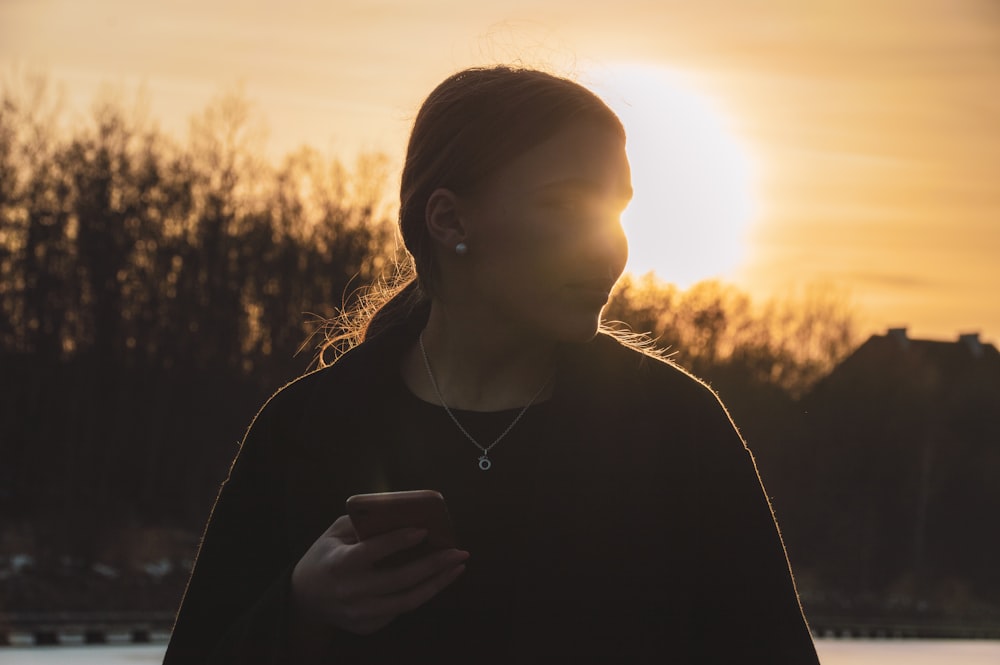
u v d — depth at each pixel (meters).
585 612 2.10
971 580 72.81
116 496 49.47
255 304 52.16
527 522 2.14
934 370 74.88
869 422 71.62
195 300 52.19
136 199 51.03
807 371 71.88
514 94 2.10
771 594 2.17
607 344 2.23
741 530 2.19
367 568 1.87
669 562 2.14
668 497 2.16
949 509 73.38
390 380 2.26
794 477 70.19
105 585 40.88
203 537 2.36
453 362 2.24
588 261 2.08
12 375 50.59
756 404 67.75
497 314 2.18
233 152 52.25
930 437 72.69
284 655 1.99
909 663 28.91
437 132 2.17
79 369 51.16
